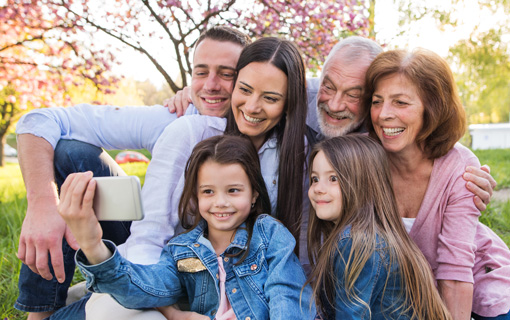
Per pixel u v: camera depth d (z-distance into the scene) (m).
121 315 1.61
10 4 5.42
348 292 1.74
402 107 1.93
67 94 7.27
